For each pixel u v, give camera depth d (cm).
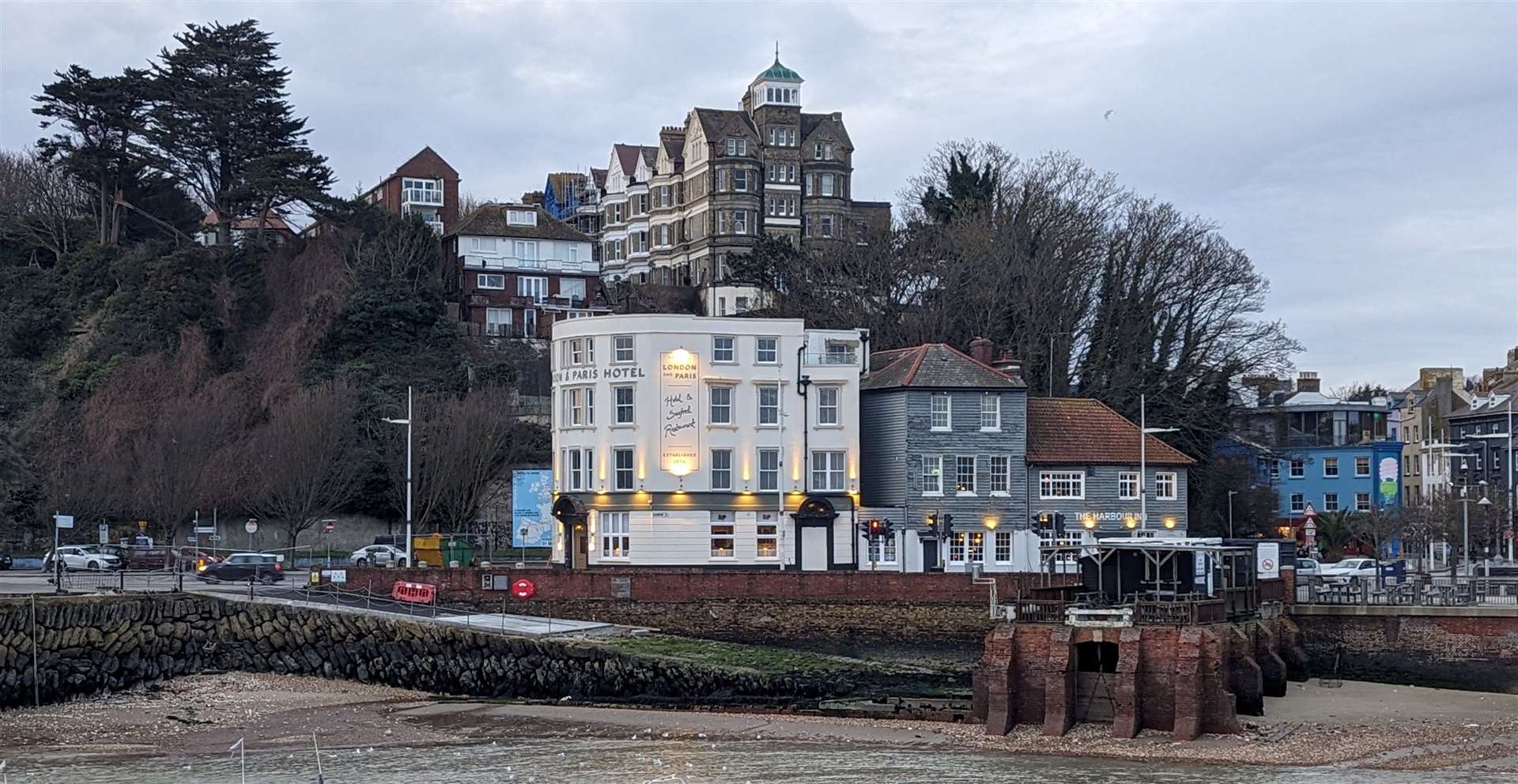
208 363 11700
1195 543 6259
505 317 13975
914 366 8675
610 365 8312
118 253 13175
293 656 6256
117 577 7281
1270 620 6631
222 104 13112
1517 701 6188
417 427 10556
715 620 7300
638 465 8231
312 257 12850
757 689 6394
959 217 11462
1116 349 10500
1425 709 5969
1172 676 5359
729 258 13150
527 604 7269
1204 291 10606
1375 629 6856
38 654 5706
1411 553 12312
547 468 10381
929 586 7294
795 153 15525
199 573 7688
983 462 8625
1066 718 5378
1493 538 11694
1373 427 14225
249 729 5416
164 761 4884
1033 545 8638
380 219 13488
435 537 8775
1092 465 8775
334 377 11512
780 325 8450
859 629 7312
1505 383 16375
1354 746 5219
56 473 10394
